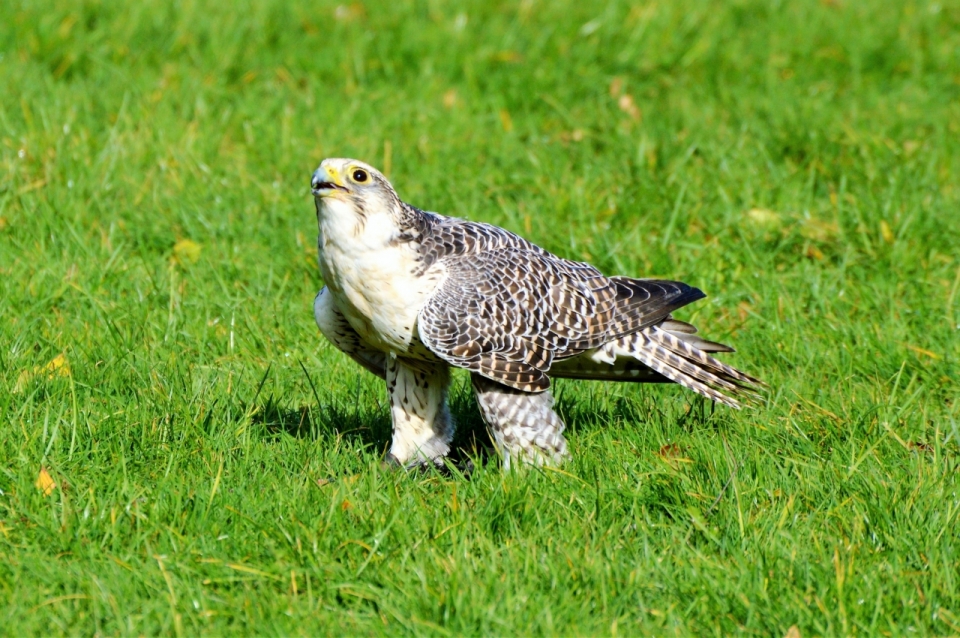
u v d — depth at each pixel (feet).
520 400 34.35
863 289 45.32
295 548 28.94
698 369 36.50
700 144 57.00
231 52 65.57
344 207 31.78
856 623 26.58
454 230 34.53
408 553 28.68
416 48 68.03
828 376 40.34
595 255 47.47
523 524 30.58
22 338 39.73
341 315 35.35
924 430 36.32
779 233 49.60
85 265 45.75
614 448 34.81
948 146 56.65
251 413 35.53
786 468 33.17
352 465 34.30
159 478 32.12
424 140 57.57
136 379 38.32
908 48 70.69
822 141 56.59
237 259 47.32
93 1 69.77
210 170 53.47
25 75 61.11
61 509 30.14
